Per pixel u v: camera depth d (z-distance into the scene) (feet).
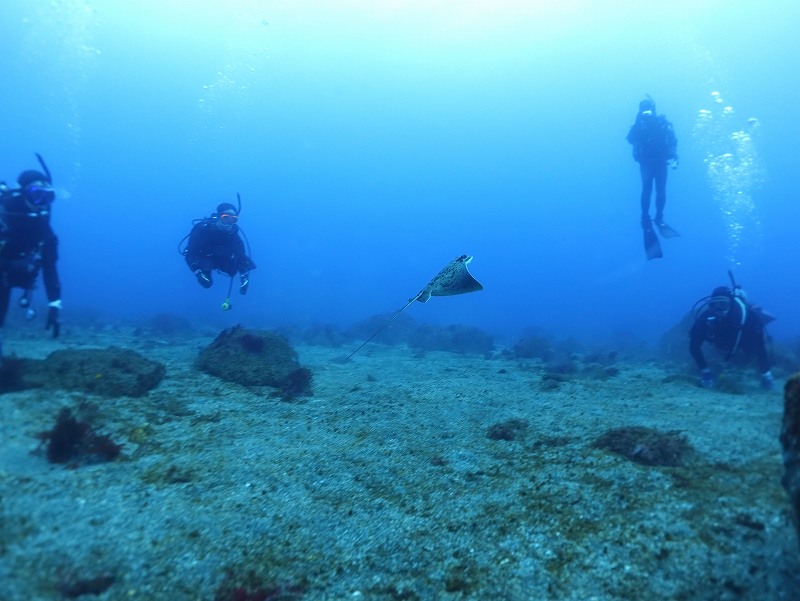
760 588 9.13
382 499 13.62
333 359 38.09
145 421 17.38
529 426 19.86
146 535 10.64
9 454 12.94
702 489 12.33
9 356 19.45
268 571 10.28
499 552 11.07
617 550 10.59
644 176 39.68
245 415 19.88
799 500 8.46
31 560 9.22
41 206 19.06
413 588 10.12
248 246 34.12
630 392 25.46
